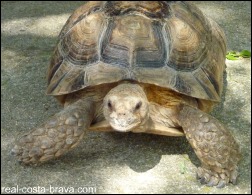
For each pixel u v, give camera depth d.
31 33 2.19
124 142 1.61
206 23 1.74
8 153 1.59
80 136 1.48
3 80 1.90
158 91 1.52
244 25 2.22
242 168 1.53
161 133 1.53
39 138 1.48
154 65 1.52
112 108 1.44
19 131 1.67
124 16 1.58
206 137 1.45
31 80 1.89
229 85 1.85
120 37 1.54
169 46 1.56
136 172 1.52
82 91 1.56
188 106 1.52
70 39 1.63
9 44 2.12
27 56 2.03
